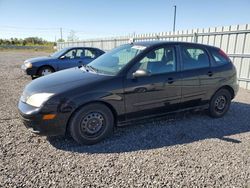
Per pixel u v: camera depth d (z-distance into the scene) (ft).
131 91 12.23
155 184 8.51
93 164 9.78
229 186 8.52
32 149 10.97
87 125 11.51
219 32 29.43
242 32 26.86
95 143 11.79
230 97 16.66
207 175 9.16
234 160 10.36
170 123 14.83
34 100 10.87
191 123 14.96
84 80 11.75
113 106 11.91
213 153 10.96
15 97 20.54
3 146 11.15
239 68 27.91
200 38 32.19
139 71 11.96
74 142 11.85
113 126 12.51
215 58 15.85
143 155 10.64
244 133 13.53
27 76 33.24
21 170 9.18
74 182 8.52
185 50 14.53
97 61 14.79
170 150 11.18
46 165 9.60
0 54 100.58
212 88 15.35
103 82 11.65
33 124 10.75
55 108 10.68
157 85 12.97
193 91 14.48
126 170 9.37
